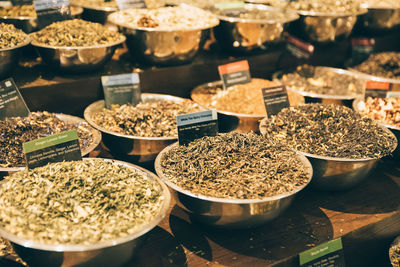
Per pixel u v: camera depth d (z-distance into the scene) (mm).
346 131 975
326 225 905
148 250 829
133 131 993
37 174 800
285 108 1050
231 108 1105
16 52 968
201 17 1196
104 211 756
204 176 836
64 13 1108
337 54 1504
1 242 805
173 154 890
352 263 950
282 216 919
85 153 877
